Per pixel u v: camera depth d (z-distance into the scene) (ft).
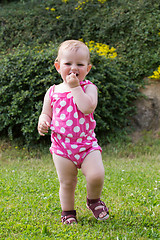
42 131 9.26
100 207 9.13
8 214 10.04
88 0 35.27
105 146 23.38
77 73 8.61
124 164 18.90
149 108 26.11
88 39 32.48
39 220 9.62
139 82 28.09
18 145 23.29
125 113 26.09
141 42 29.50
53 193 12.45
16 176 15.70
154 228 8.96
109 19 32.32
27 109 22.13
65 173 8.84
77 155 8.66
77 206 10.90
